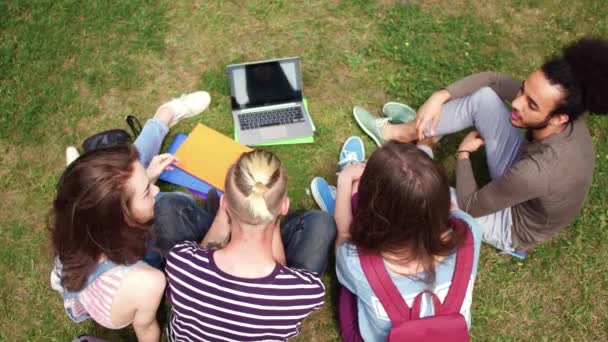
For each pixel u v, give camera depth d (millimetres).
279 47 3566
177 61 3479
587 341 2797
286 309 1875
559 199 2354
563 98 2107
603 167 3225
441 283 1927
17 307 2756
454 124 2848
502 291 2908
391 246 1866
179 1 3668
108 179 1800
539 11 3811
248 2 3697
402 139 3168
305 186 3139
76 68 3400
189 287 1843
